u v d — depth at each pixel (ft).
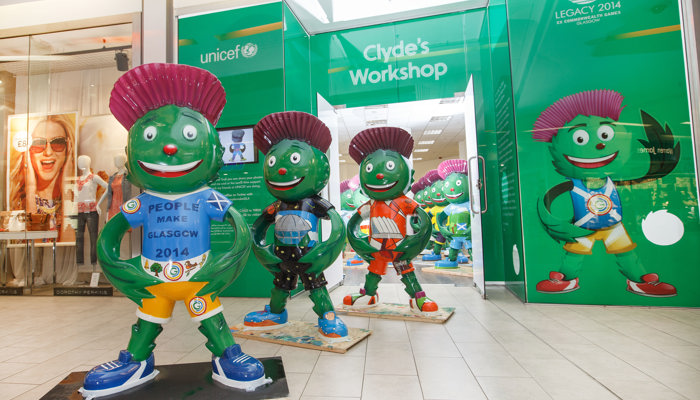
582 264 11.47
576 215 11.51
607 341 8.13
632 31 11.31
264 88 14.03
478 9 16.56
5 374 6.98
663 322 9.44
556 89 11.82
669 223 10.89
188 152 6.04
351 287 16.08
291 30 15.03
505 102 14.07
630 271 11.12
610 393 5.69
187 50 14.69
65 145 16.83
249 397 5.65
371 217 10.73
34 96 17.17
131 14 15.29
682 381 6.07
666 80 11.03
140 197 6.33
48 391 6.19
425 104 20.62
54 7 16.14
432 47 16.94
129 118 6.34
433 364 6.99
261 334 8.84
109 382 5.79
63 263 16.55
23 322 11.04
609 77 11.41
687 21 10.48
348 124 25.14
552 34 11.92
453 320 10.12
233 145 14.10
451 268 20.27
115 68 16.61
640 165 11.11
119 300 14.39
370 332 8.93
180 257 6.06
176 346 8.40
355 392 5.85
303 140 8.81
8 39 16.78
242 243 6.39
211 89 6.54
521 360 7.11
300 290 14.56
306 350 7.94
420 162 46.88
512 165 13.00
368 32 17.37
